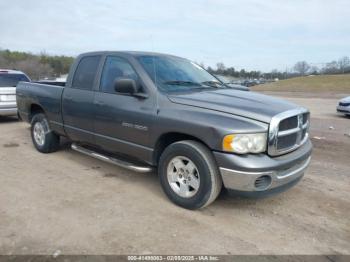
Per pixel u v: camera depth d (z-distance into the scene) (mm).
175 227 3166
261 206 3701
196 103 3418
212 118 3186
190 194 3492
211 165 3242
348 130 8727
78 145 5156
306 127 3768
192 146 3324
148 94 3762
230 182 3121
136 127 3842
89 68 4668
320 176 4750
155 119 3611
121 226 3162
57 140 5781
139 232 3055
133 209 3547
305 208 3680
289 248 2863
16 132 7820
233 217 3414
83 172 4797
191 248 2814
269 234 3090
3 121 9523
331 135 7898
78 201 3736
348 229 3227
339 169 5094
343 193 4129
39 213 3408
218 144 3086
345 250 2857
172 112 3477
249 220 3361
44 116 5652
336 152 6168
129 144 4016
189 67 4711
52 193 3967
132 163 4188
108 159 4340
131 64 4051
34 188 4125
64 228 3102
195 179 3424
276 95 28094
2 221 3219
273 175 3109
